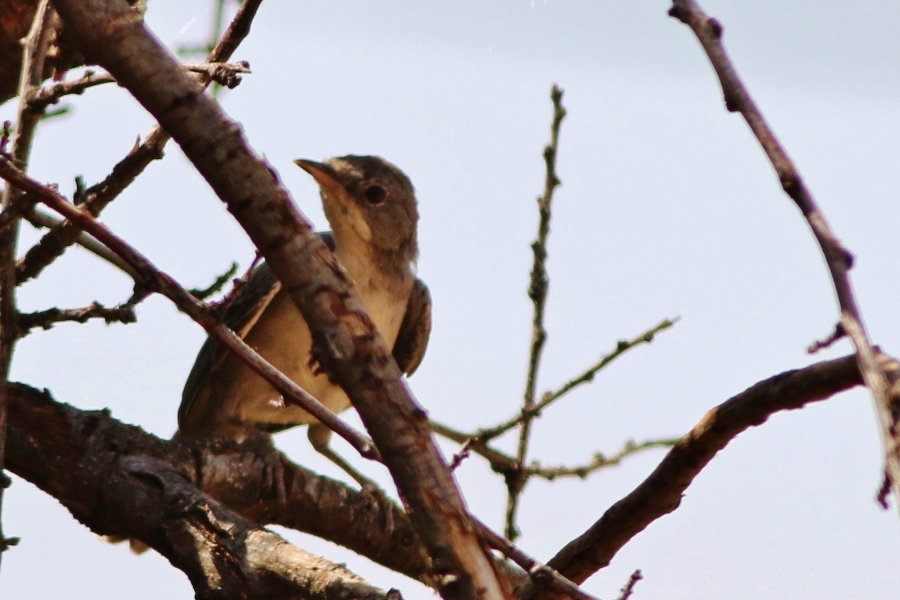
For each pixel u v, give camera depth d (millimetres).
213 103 5090
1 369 7297
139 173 7441
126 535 8188
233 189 5066
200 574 7348
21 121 7129
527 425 8539
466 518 4922
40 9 7297
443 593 4832
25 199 7035
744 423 7160
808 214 4484
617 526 7766
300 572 6941
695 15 5125
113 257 9094
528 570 5289
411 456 4930
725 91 4902
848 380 6652
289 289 5113
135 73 5012
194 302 5441
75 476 8156
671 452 7516
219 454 9188
